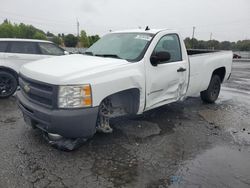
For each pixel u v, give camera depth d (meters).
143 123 5.31
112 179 3.30
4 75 7.22
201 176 3.46
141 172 3.49
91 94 3.64
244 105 7.25
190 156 4.00
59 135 3.81
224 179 3.41
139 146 4.24
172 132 4.91
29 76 3.93
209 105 7.04
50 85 3.57
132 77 4.16
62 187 3.09
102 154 3.93
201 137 4.75
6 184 3.10
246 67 22.34
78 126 3.59
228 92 9.20
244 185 3.29
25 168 3.45
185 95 5.72
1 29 63.31
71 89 3.53
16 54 7.52
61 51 8.49
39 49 7.96
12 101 6.92
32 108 3.78
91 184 3.18
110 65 4.05
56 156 3.80
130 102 4.43
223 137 4.81
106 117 4.19
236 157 4.04
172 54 5.18
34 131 4.68
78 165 3.59
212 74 6.84
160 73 4.73
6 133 4.57
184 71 5.38
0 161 3.59
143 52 4.55
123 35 5.30
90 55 5.01
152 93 4.67
